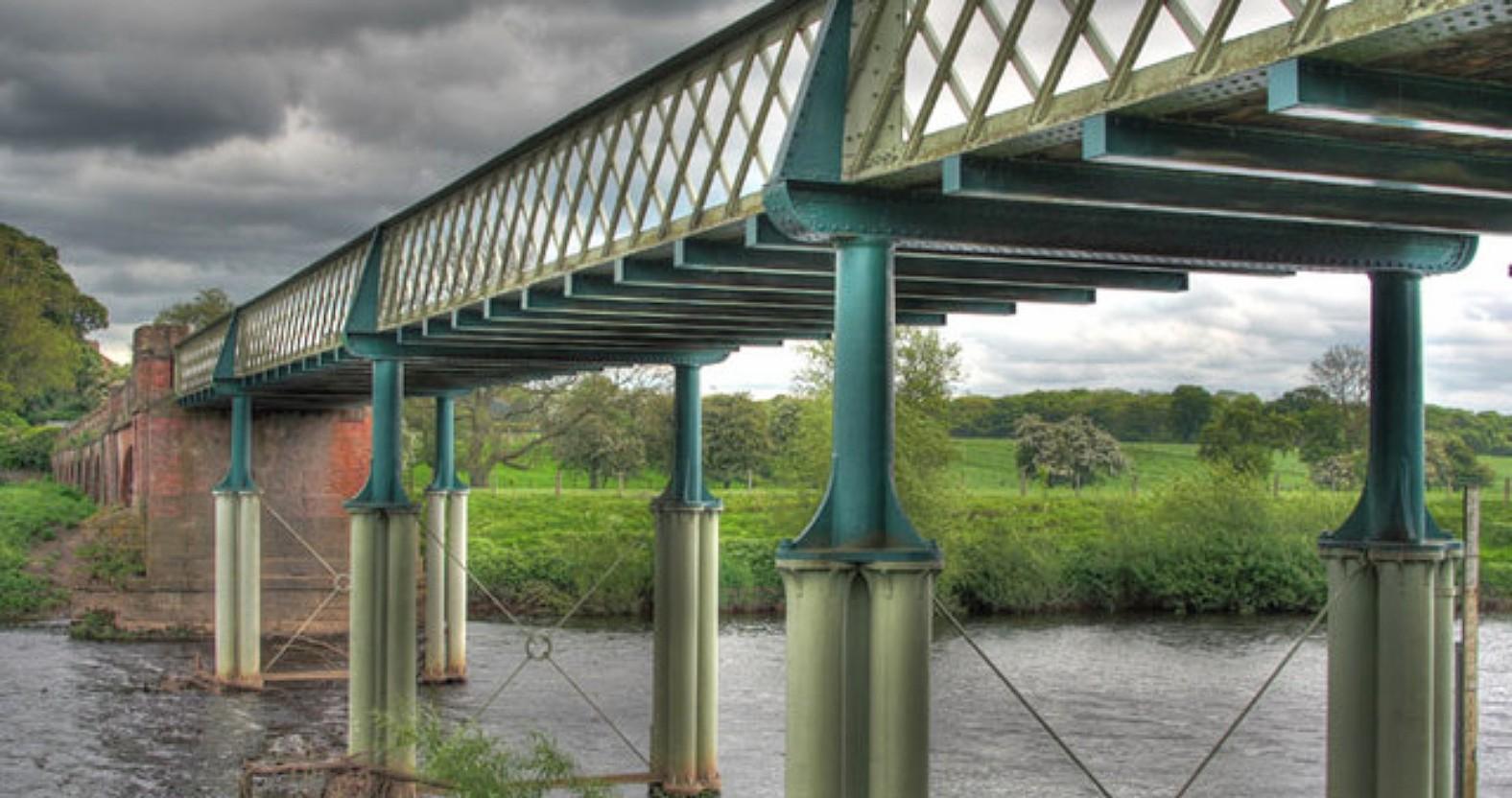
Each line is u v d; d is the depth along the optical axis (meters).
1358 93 10.79
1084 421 118.12
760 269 19.84
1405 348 19.28
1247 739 41.78
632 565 71.88
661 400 97.19
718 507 33.34
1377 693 18.98
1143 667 55.44
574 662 55.50
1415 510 19.17
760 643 61.34
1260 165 12.85
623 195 21.20
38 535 76.88
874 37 15.41
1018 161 14.06
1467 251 19.22
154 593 61.09
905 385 70.81
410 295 30.81
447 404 49.91
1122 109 12.16
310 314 38.41
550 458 113.31
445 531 52.38
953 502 72.25
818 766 15.05
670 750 32.88
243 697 47.94
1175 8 11.61
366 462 62.41
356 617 31.81
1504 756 39.22
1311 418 105.56
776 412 112.69
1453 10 9.48
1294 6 10.61
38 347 146.00
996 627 68.12
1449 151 13.71
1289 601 75.19
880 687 15.04
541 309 24.61
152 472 60.91
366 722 31.56
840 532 15.39
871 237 15.53
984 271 20.41
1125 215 16.77
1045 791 35.38
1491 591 73.19
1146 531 76.81
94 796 34.47
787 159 15.34
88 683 50.34
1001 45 13.42
